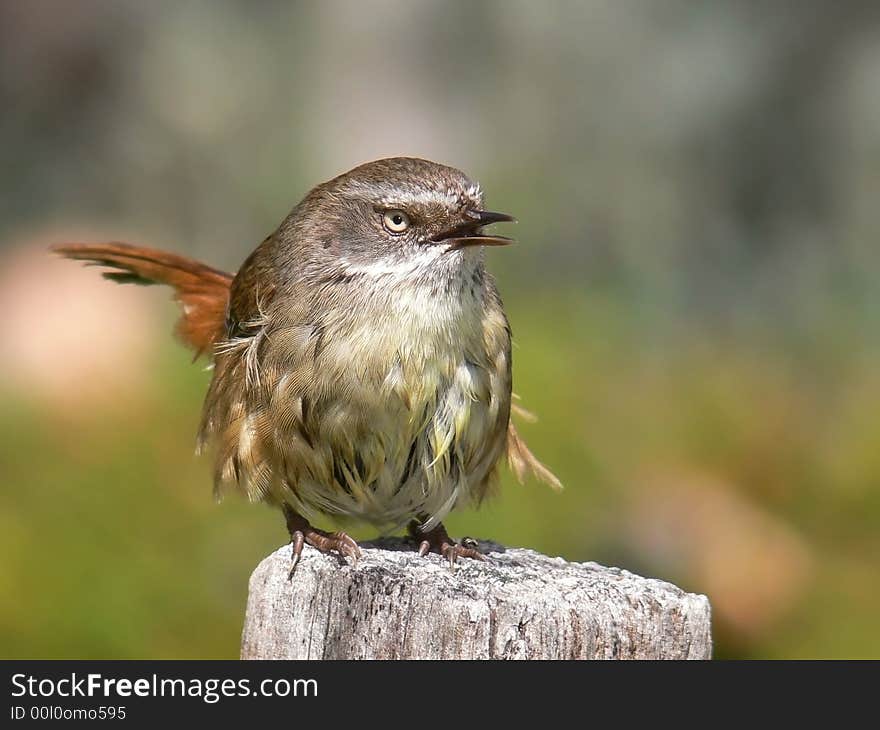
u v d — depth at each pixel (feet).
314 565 20.77
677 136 55.01
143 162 62.69
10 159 62.90
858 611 35.78
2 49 64.28
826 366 46.62
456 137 61.11
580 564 22.45
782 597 35.96
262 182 61.57
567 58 58.18
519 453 27.43
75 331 41.52
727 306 50.90
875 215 53.31
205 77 63.16
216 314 30.27
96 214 62.59
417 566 21.43
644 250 52.08
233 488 25.75
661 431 40.06
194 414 39.96
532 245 51.93
